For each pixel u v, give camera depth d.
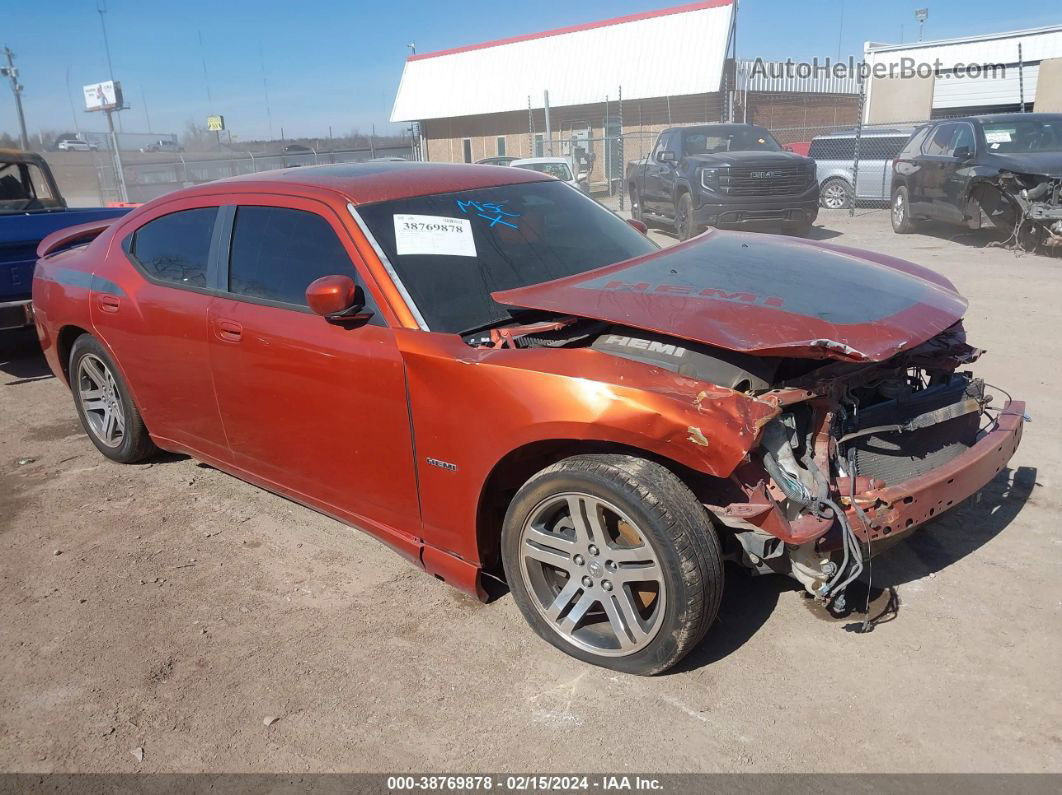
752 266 3.40
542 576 3.07
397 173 3.84
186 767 2.64
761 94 29.86
